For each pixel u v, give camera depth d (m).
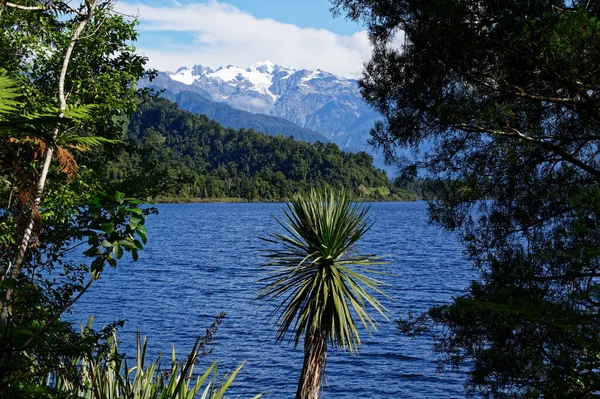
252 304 37.66
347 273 12.38
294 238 12.39
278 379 22.56
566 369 4.11
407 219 144.12
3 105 3.91
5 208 5.53
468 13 5.62
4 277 4.45
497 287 5.65
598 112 5.34
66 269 5.94
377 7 6.11
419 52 6.06
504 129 6.19
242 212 174.75
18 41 6.97
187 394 5.30
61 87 4.80
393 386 22.34
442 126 6.32
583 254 4.38
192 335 28.94
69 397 4.07
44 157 4.57
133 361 22.83
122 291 41.50
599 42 4.80
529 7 5.27
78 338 4.36
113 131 7.91
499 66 5.75
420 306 35.94
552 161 6.29
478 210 6.52
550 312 4.10
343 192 12.41
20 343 3.87
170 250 74.25
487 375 5.73
